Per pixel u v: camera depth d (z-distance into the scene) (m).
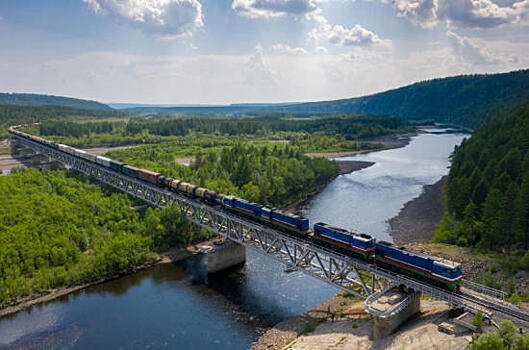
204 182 146.75
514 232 91.12
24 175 144.38
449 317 54.19
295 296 82.06
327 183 192.75
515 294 60.75
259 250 81.94
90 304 80.25
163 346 65.75
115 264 95.69
